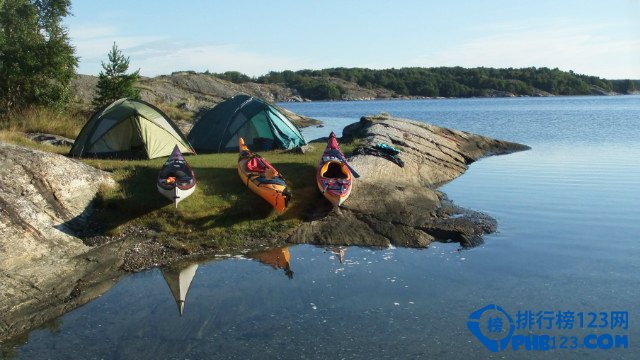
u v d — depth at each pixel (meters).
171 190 13.71
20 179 12.92
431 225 14.39
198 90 59.66
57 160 14.13
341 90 158.88
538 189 19.52
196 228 13.68
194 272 11.84
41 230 12.14
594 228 14.54
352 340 8.66
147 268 12.12
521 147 30.78
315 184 16.44
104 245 12.71
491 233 14.22
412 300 10.16
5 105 25.73
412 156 22.44
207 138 21.78
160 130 19.17
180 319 9.55
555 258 12.29
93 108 30.73
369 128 25.70
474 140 29.75
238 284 11.12
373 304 10.02
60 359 8.30
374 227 14.27
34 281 10.65
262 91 138.50
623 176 21.64
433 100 156.88
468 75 185.75
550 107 90.19
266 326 9.20
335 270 11.86
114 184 14.93
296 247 13.42
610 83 190.12
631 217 15.53
